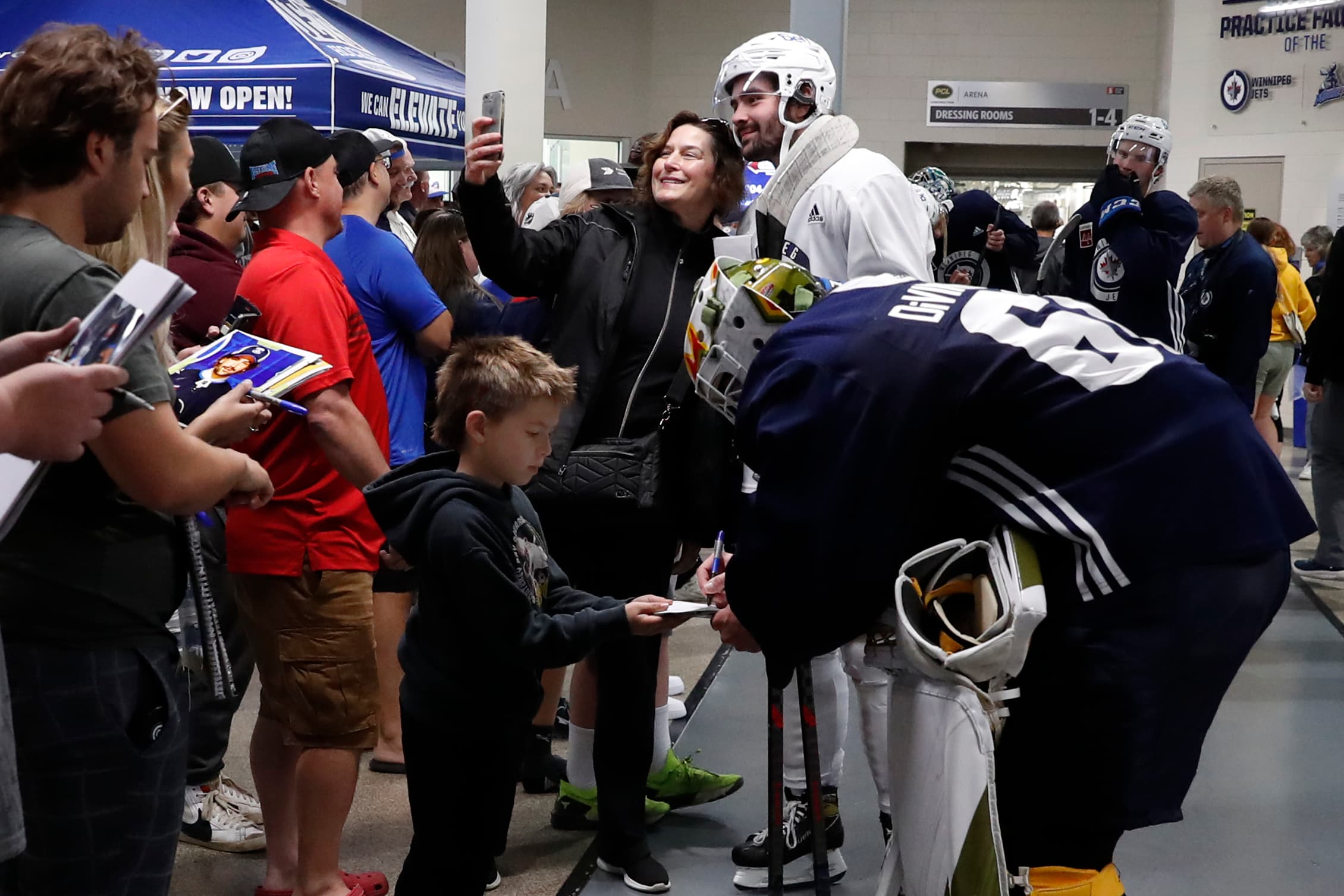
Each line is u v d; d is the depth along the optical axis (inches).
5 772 49.7
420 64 233.8
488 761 86.2
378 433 105.5
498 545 82.7
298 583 96.6
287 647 97.3
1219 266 215.3
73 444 45.1
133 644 62.1
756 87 108.7
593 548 106.7
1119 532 65.1
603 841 110.1
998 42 560.1
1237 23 485.1
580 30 530.6
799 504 67.4
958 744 66.0
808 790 81.4
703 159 106.0
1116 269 181.3
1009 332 67.2
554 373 84.8
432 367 150.3
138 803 63.1
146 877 64.6
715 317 82.0
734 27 537.3
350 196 137.6
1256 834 124.5
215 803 121.0
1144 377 66.6
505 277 107.7
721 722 155.3
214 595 117.5
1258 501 67.6
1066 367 66.2
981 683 68.0
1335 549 234.1
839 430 66.7
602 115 538.3
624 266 107.3
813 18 153.0
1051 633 67.4
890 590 68.2
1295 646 193.0
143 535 62.6
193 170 116.7
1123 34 555.5
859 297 71.9
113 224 60.4
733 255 101.7
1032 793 69.3
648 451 104.0
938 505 70.9
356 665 98.0
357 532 98.0
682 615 81.3
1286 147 479.2
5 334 55.2
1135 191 183.0
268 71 184.5
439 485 83.4
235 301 88.7
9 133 56.8
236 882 112.0
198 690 118.5
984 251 211.2
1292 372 422.0
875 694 108.9
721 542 94.2
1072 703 67.0
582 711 120.6
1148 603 65.7
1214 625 66.4
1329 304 224.1
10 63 58.0
